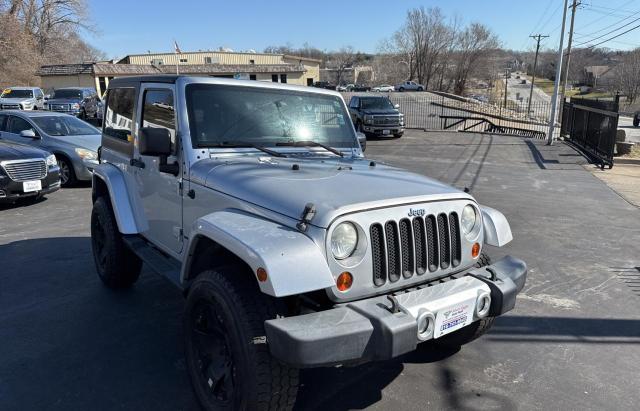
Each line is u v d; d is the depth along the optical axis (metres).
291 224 2.54
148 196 4.00
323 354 2.25
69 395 3.13
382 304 2.49
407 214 2.69
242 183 2.94
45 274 5.29
